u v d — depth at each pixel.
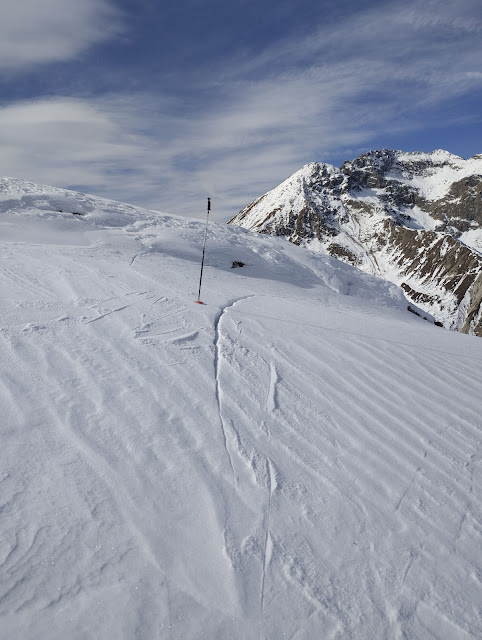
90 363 6.22
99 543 3.64
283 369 7.21
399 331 10.80
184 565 3.60
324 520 4.29
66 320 7.52
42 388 5.43
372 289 21.08
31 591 3.18
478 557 4.16
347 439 5.61
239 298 11.88
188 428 5.24
